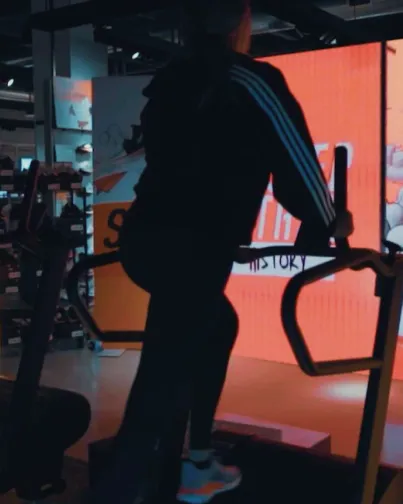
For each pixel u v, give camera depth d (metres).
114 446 1.54
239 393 4.62
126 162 5.51
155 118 1.67
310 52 4.96
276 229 5.08
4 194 7.69
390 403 4.42
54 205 6.69
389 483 2.09
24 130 17.47
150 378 1.52
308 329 5.12
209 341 1.93
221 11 1.60
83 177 7.04
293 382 4.87
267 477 2.17
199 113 1.59
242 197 1.60
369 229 4.87
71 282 1.91
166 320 1.55
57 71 7.62
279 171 1.55
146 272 1.60
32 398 2.05
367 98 4.80
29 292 6.20
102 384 4.91
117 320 5.71
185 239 1.54
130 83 5.48
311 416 4.15
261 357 5.44
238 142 1.57
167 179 1.62
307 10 6.27
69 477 2.99
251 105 1.54
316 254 1.77
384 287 1.84
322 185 1.53
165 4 4.64
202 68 1.62
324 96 4.94
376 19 9.23
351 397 4.53
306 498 2.01
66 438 2.14
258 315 5.40
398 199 4.76
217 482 2.01
